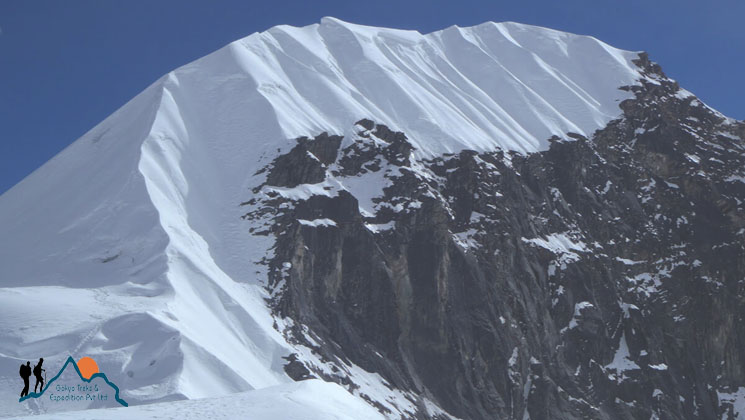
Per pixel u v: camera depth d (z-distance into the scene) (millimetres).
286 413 65438
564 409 119250
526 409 118375
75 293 104812
